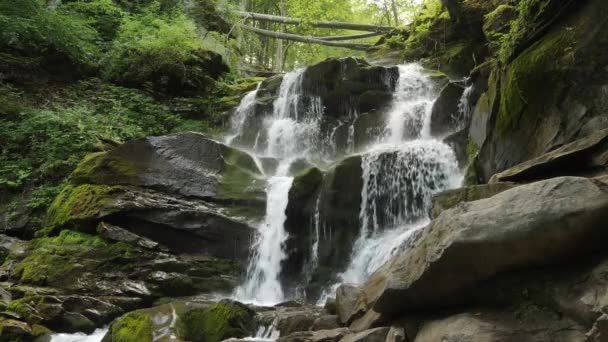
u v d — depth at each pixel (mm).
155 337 6293
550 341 3244
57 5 16641
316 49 33969
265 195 11016
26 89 13969
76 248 9250
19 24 13914
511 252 3572
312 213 10391
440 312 4176
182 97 16500
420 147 10922
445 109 12422
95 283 8789
